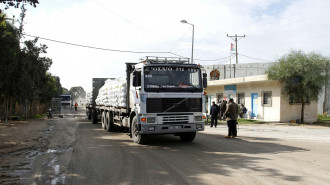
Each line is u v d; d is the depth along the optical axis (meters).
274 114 22.59
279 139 12.59
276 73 21.19
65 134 14.82
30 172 6.80
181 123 10.37
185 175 6.35
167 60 10.84
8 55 17.42
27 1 11.53
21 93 24.80
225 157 8.35
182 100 10.41
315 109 23.36
